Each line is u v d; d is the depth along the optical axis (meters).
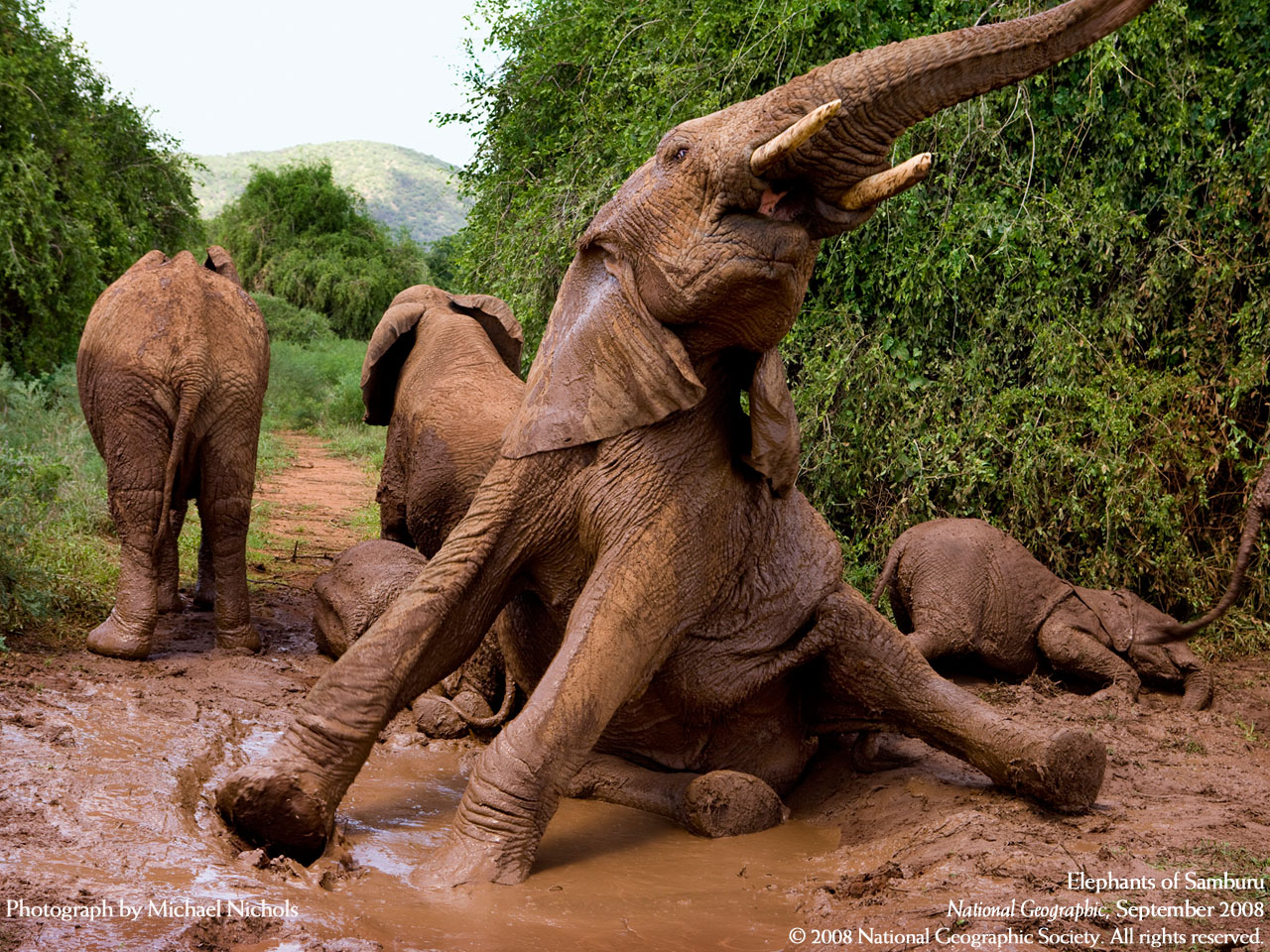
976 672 7.15
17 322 14.60
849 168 3.86
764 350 4.35
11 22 15.91
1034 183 8.59
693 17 9.49
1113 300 8.30
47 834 3.60
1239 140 8.59
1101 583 7.91
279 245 46.16
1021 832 4.32
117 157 20.47
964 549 6.98
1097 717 6.21
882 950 3.34
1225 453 7.99
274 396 24.33
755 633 4.87
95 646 6.14
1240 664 7.70
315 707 4.22
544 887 3.94
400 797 4.88
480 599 4.52
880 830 4.64
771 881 4.11
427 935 3.38
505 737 4.10
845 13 8.53
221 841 3.89
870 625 5.03
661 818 4.87
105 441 6.34
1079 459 7.84
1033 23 3.67
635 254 4.31
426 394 7.16
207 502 6.62
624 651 4.25
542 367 4.55
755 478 4.77
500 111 12.16
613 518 4.37
